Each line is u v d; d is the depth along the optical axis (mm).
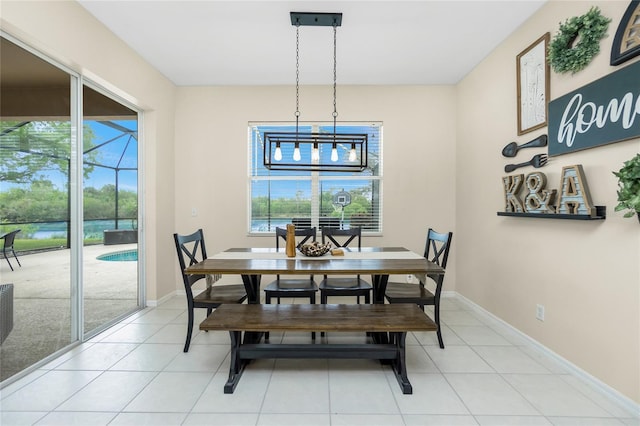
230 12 2461
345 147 3967
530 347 2457
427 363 2211
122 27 2650
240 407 1723
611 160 1767
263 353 2035
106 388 1895
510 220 2740
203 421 1608
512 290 2717
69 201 2420
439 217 3879
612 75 1728
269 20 2566
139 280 3379
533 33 2455
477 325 2930
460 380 1991
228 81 3766
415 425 1584
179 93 3883
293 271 2100
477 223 3320
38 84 2145
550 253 2258
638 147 1617
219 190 3896
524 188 2555
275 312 2100
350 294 2686
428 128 3863
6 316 1811
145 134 3422
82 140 2523
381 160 3934
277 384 1954
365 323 1902
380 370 2125
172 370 2115
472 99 3430
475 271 3365
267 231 3992
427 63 3301
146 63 3232
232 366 1920
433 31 2711
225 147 3896
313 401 1778
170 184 3770
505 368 2139
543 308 2330
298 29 2686
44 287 2213
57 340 2320
